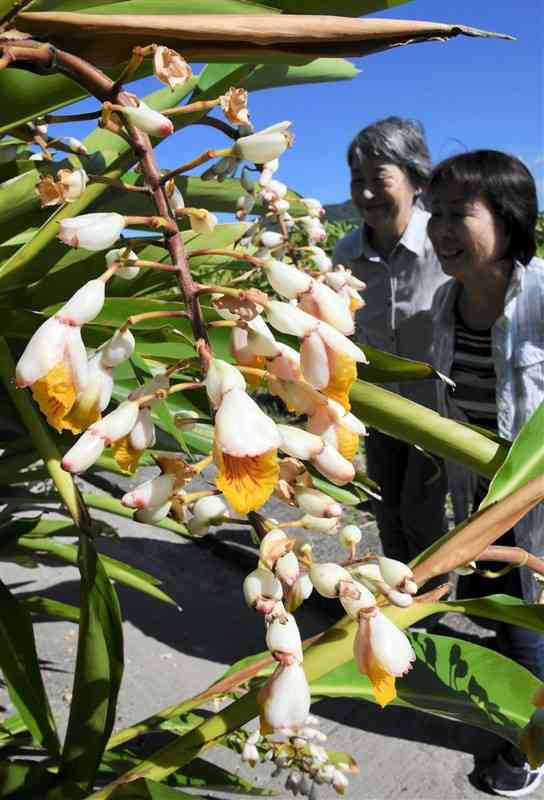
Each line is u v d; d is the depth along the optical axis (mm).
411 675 1150
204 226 787
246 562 3738
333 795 2170
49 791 1025
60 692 2479
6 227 1206
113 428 720
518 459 1036
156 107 1325
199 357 768
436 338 2492
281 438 660
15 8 825
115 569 2283
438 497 3018
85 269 1148
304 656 936
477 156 2170
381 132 2762
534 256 2240
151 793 893
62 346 698
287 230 1254
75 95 1013
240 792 1511
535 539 2115
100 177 761
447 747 2455
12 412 1249
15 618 1254
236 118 794
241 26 835
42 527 2123
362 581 801
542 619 985
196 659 2938
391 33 846
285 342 1107
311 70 1549
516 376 2229
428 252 2873
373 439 3107
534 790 2256
